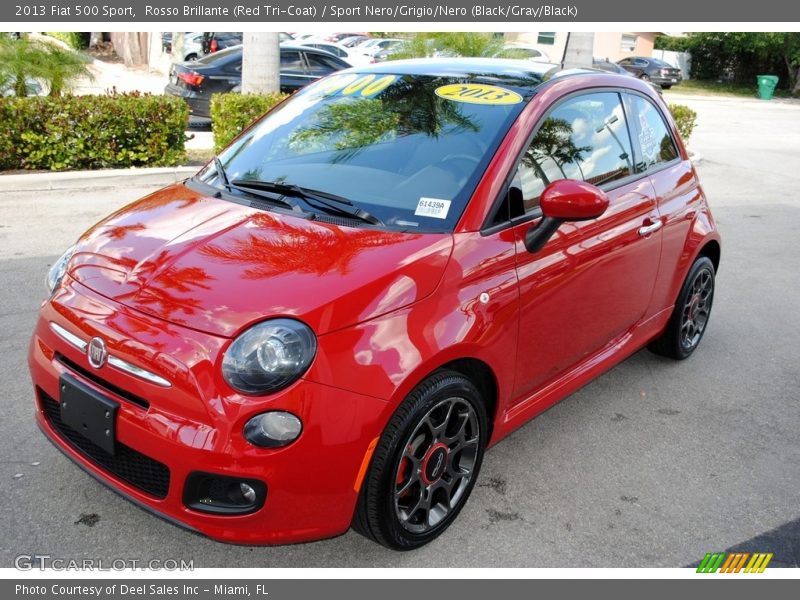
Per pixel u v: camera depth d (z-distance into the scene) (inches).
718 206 379.9
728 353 196.1
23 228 261.4
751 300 238.8
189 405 91.0
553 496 128.0
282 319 93.3
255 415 90.0
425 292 102.3
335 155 129.6
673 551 116.0
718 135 699.4
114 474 101.7
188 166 363.3
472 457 116.5
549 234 118.2
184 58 855.7
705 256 182.7
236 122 375.6
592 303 136.6
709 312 193.9
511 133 122.9
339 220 114.7
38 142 332.8
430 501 110.9
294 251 104.7
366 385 94.2
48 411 111.8
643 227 148.0
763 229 334.6
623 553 114.7
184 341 92.5
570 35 495.8
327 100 146.3
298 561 109.6
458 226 111.8
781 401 170.1
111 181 333.7
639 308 156.8
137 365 93.9
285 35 938.7
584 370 143.9
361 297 97.0
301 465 92.0
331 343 93.3
